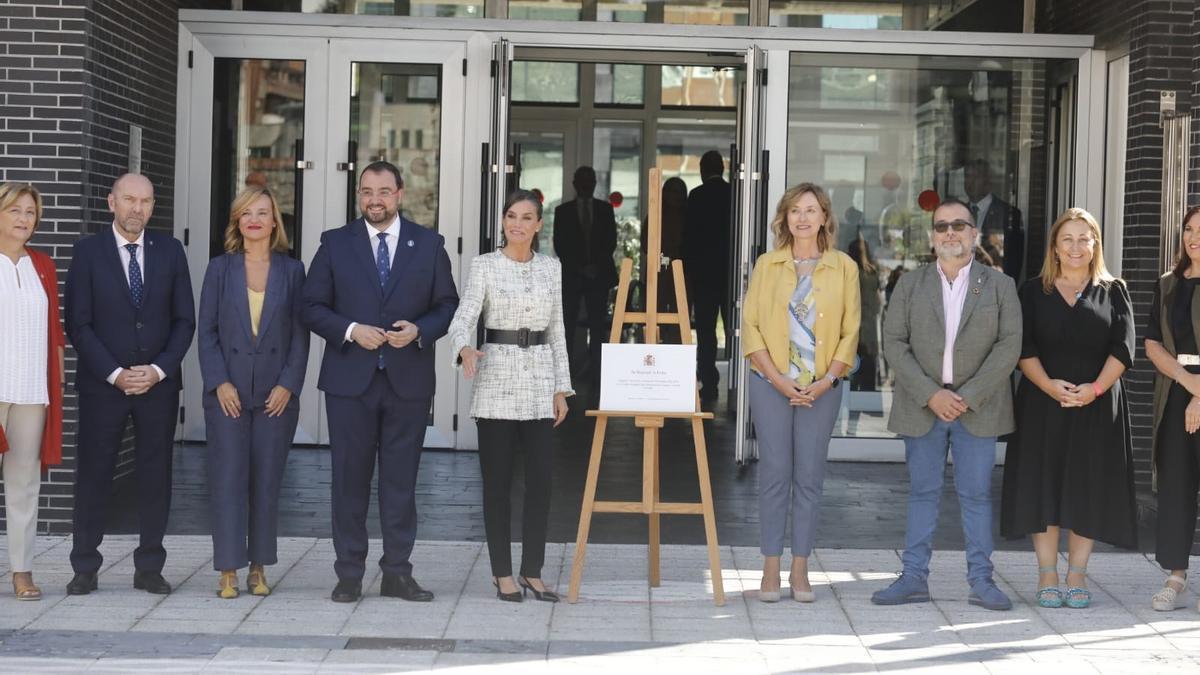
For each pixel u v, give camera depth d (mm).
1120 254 9695
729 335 9992
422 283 6246
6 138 7555
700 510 6340
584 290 13164
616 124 14305
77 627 5734
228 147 9938
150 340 6277
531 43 9914
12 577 6242
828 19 10227
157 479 6305
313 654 5402
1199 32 7234
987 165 10062
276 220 6344
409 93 9969
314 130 9945
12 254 6102
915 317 6359
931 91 10031
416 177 10008
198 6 10031
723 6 10242
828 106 10008
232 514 6219
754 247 9773
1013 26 10398
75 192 7582
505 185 9672
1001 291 6289
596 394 13242
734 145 10078
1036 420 6301
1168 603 6234
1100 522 6234
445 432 10141
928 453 6391
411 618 5953
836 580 6777
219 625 5793
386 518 6234
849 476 9641
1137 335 9008
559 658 5414
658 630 5844
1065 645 5688
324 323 6160
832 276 6348
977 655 5527
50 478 7562
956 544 7660
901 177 10047
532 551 6324
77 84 7574
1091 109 9938
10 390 6031
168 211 9609
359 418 6156
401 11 10164
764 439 6363
